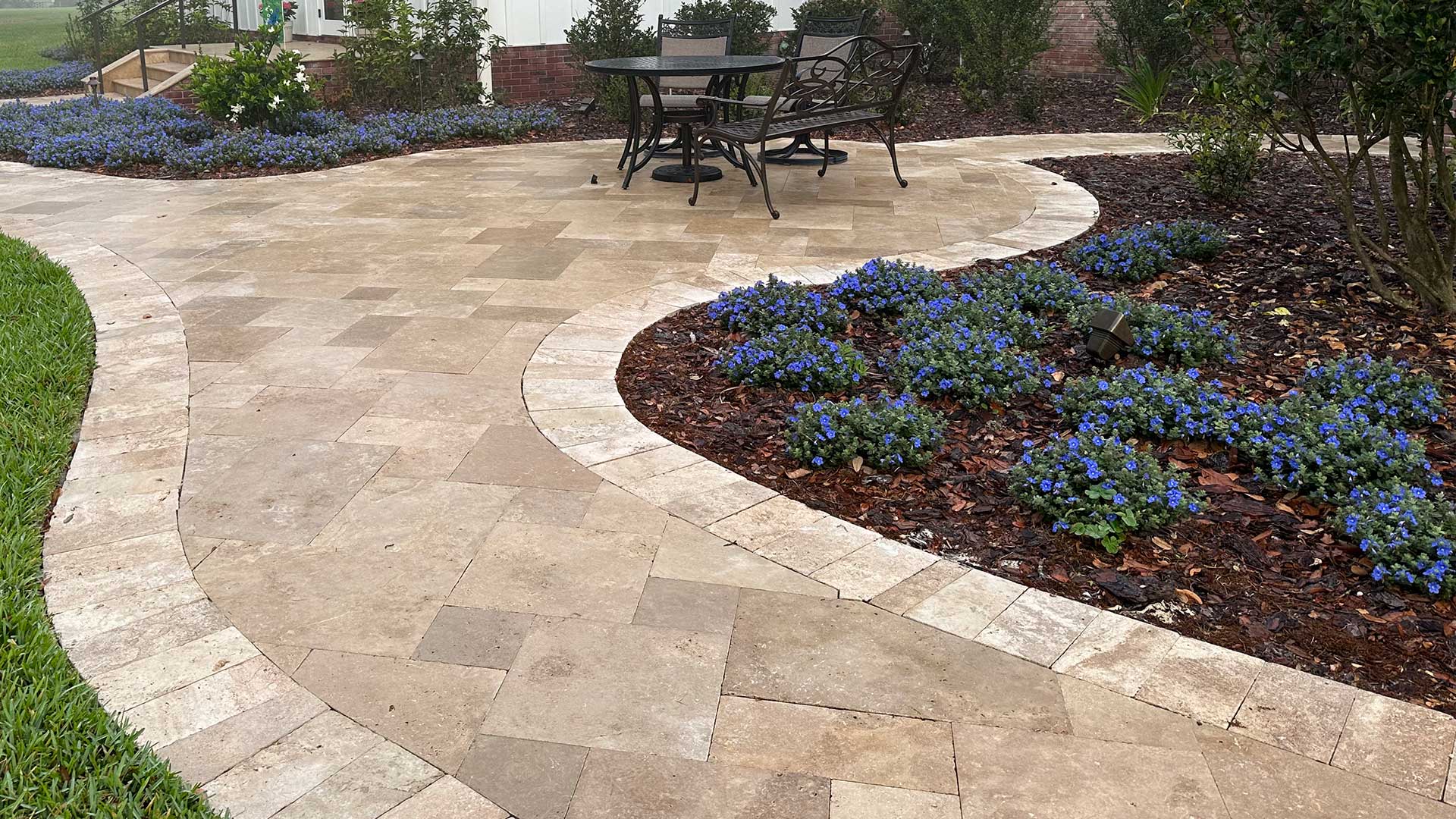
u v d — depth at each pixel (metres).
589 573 2.80
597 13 12.45
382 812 1.95
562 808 1.98
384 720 2.21
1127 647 2.49
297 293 5.38
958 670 2.41
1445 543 2.71
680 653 2.46
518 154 10.02
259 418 3.81
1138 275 5.70
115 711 2.22
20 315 4.83
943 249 6.36
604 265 5.95
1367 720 2.23
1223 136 7.58
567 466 3.45
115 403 3.94
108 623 2.54
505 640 2.50
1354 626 2.60
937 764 2.10
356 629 2.54
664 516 3.12
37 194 8.07
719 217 7.23
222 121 10.99
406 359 4.43
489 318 4.99
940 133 11.52
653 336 4.77
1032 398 4.05
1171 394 3.71
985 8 12.73
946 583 2.77
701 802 2.00
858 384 4.20
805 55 9.52
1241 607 2.69
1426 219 4.88
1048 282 5.23
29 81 16.61
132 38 17.83
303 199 7.88
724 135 7.21
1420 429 3.78
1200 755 2.12
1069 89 14.34
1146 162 9.41
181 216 7.26
